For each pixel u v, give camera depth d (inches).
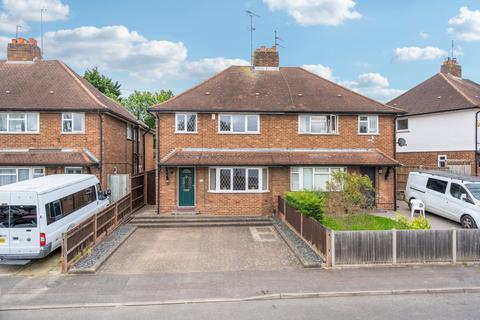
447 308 318.3
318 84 832.9
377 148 755.4
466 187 589.6
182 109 711.1
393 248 424.8
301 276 390.0
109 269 418.0
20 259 431.2
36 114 708.0
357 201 548.4
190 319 296.8
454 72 1165.7
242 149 733.3
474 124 914.1
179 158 695.1
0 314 308.3
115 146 806.5
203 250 495.8
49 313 310.2
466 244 434.6
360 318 298.0
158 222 654.5
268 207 720.3
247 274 397.7
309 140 745.6
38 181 504.1
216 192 711.1
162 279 383.9
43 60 842.8
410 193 729.0
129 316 303.1
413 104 1086.4
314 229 472.7
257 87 799.7
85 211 563.2
